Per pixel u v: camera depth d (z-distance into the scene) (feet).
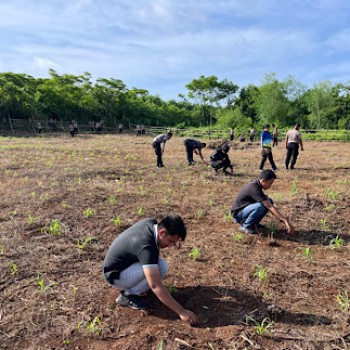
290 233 15.02
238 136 98.07
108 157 44.39
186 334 9.34
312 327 9.57
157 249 9.65
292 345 8.89
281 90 142.41
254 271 12.86
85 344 9.09
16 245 14.84
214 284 11.93
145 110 166.91
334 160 44.24
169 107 179.11
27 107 124.06
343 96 144.56
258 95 159.02
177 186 26.63
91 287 11.76
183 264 13.42
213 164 31.65
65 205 20.25
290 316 10.11
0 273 12.53
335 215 18.70
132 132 131.34
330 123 138.10
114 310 10.52
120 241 10.00
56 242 15.30
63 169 33.14
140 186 25.94
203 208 20.61
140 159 43.34
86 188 24.72
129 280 10.09
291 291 11.51
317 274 12.59
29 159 40.24
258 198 15.61
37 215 18.71
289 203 20.63
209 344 8.88
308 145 71.20
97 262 13.64
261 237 15.98
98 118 149.59
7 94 116.26
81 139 86.22
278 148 65.10
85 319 10.07
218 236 16.28
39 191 23.81
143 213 19.42
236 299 11.00
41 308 10.55
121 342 9.14
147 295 11.31
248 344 8.94
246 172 33.88
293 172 33.91
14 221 17.69
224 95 183.42
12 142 69.10
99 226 17.30
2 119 118.01
